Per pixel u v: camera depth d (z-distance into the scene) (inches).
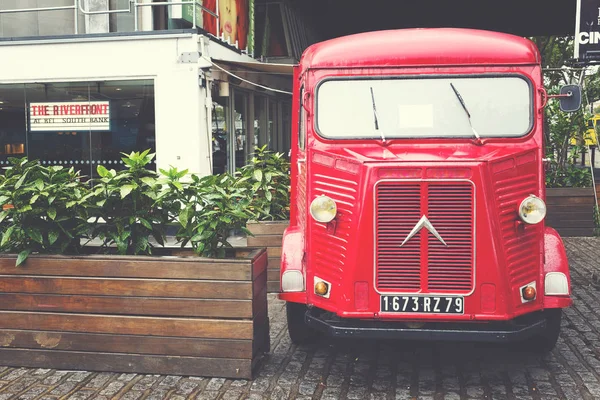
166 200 219.1
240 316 207.5
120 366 213.3
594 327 273.3
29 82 469.4
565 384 209.6
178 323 209.8
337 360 233.3
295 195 263.4
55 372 215.2
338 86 219.9
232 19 544.1
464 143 211.9
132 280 210.8
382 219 198.1
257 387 204.5
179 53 446.3
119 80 457.7
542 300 205.2
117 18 475.5
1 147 477.7
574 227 530.3
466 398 199.0
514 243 200.7
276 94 655.8
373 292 198.7
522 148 209.8
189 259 207.8
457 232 195.6
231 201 223.5
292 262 219.1
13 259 216.7
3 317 218.5
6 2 483.2
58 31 481.1
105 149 465.1
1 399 194.4
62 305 215.2
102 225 220.7
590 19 475.2
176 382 206.8
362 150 213.3
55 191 215.0
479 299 195.9
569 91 219.3
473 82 215.8
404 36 223.0
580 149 578.9
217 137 499.2
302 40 722.8
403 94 217.3
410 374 219.9
